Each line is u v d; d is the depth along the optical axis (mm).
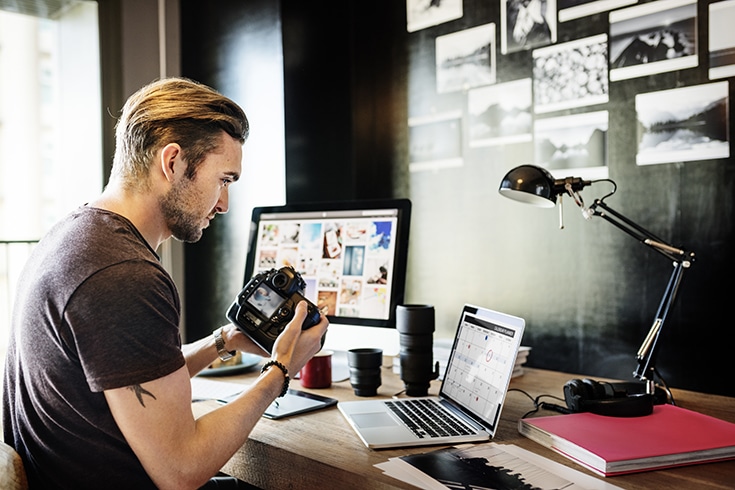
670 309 1316
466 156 1958
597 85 1674
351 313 1635
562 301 1759
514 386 1507
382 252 1611
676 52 1537
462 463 986
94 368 854
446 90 2000
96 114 2281
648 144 1589
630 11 1608
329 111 2193
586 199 1706
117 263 893
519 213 1842
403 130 2123
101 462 917
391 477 934
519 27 1823
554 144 1761
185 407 909
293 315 1229
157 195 1038
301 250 1740
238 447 976
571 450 1013
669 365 1565
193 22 2395
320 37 2164
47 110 2514
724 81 1466
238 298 1268
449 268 2018
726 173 1470
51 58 2479
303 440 1132
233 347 1337
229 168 1090
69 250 915
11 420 1042
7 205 2594
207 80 2350
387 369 1718
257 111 2141
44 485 955
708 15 1485
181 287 2430
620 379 1649
